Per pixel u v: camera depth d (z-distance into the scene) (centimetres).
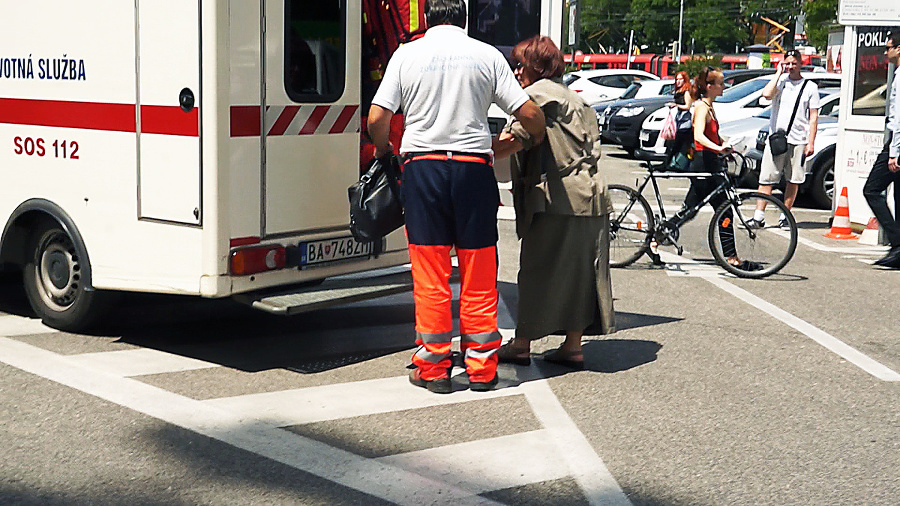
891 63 1046
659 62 5872
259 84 627
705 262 1050
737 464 511
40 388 596
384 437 535
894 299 898
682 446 534
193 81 609
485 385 613
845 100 1247
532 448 524
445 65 587
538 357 695
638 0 9831
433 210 594
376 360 677
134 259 653
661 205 1003
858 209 1253
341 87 678
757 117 1669
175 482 471
